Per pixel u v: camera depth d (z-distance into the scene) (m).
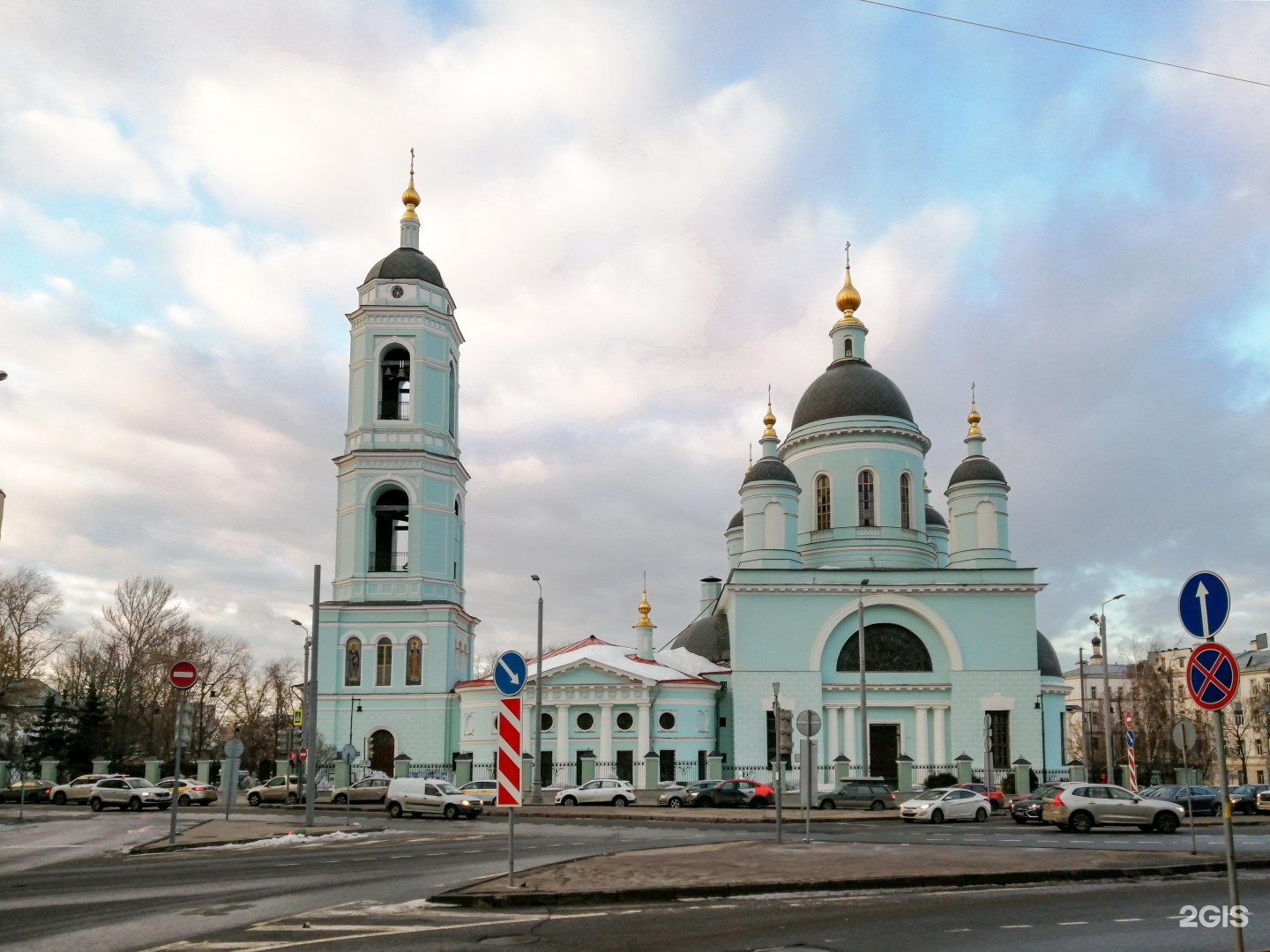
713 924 15.30
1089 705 128.38
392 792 44.91
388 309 67.94
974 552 64.44
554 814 45.12
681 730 61.50
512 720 18.94
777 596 62.81
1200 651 13.37
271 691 116.31
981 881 19.91
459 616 68.69
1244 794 52.38
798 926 15.15
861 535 66.62
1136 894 18.61
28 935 14.52
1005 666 61.97
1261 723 108.06
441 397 68.62
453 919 15.70
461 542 71.50
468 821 42.09
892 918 15.89
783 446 71.69
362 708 65.12
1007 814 48.66
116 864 25.14
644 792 57.69
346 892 18.84
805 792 28.66
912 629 63.16
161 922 15.58
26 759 79.69
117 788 53.28
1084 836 32.81
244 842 30.55
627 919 15.76
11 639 80.31
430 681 65.38
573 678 61.03
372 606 65.69
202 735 94.75
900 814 42.03
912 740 61.88
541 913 16.33
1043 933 14.57
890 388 69.50
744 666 62.03
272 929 14.81
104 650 90.75
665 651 72.00
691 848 25.75
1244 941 13.99
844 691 62.06
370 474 66.88
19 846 30.95
